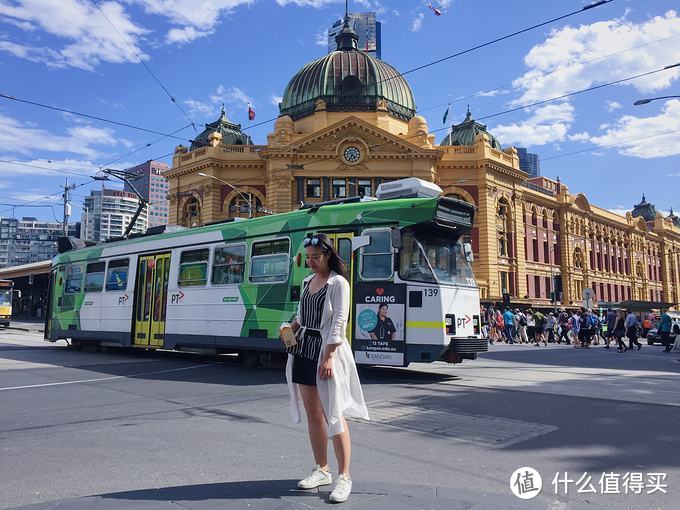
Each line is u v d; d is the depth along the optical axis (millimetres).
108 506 4004
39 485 4684
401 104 46688
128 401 8625
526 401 8500
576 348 24328
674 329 31859
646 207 87125
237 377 11477
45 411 7848
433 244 11398
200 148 44969
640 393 9344
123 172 27250
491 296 42969
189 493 4305
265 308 12625
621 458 5441
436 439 6184
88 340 18438
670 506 4230
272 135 42844
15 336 29016
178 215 46188
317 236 4316
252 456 5500
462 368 13578
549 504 4180
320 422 4277
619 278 68500
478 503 4043
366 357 11031
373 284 11148
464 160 43969
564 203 56844
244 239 13469
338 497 3975
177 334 14531
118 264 17062
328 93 45125
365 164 41531
